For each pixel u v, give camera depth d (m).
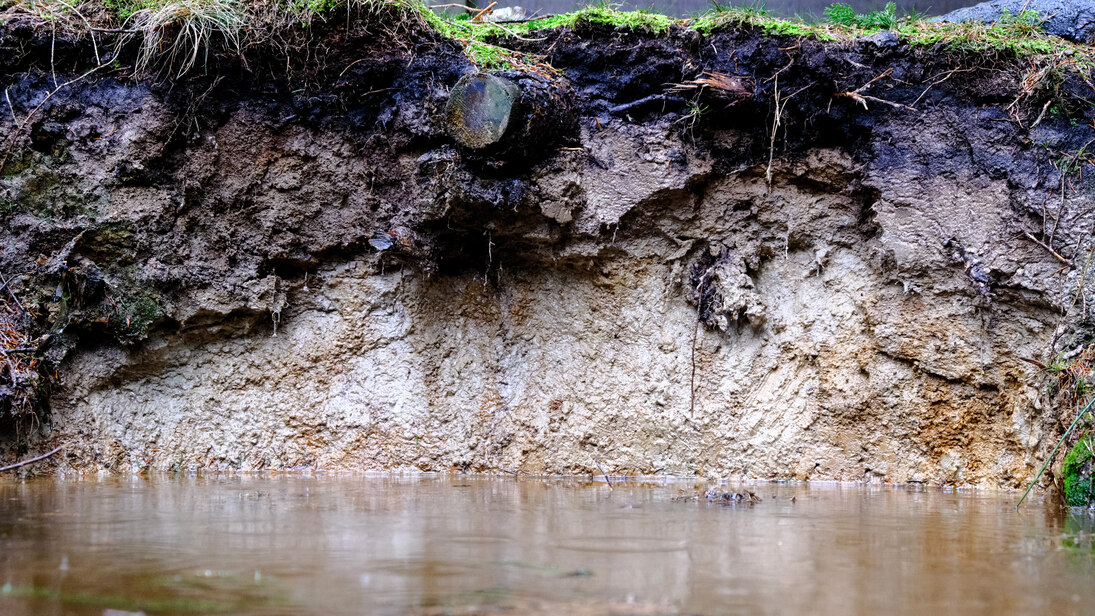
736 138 5.32
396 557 2.36
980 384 5.00
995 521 3.32
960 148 5.09
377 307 5.64
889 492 4.54
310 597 1.92
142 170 5.26
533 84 5.01
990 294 4.95
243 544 2.56
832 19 5.90
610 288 5.52
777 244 5.45
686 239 5.46
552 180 5.17
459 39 5.43
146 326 5.28
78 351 5.29
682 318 5.52
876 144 5.18
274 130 5.41
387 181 5.45
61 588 2.00
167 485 4.47
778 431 5.34
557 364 5.62
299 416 5.56
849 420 5.24
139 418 5.39
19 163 5.20
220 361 5.55
